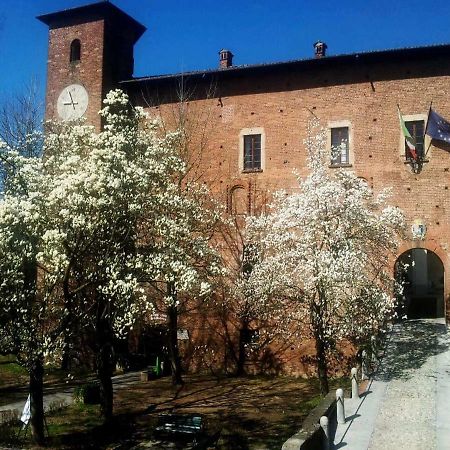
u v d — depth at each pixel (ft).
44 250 48.70
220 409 67.00
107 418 58.49
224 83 95.50
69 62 102.01
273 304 74.23
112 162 51.29
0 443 53.57
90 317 56.13
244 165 93.04
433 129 82.07
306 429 44.32
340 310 69.62
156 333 92.94
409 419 51.88
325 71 90.68
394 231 76.23
